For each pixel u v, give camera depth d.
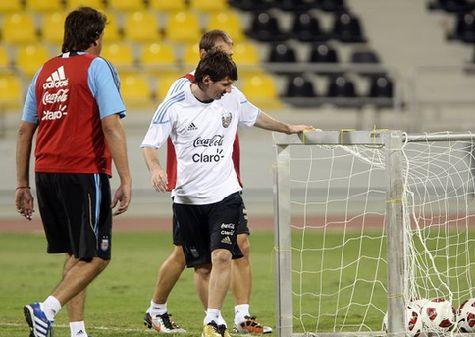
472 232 47.91
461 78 75.31
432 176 32.66
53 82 22.55
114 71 22.70
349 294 33.72
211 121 23.89
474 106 72.12
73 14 23.09
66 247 23.38
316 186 59.47
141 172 61.03
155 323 26.86
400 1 80.81
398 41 78.25
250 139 63.91
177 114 23.78
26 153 23.58
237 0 79.62
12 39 75.00
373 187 59.94
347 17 77.56
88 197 22.28
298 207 59.75
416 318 23.73
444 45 78.25
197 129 23.83
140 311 30.62
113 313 30.20
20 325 27.67
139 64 71.50
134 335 26.06
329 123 69.44
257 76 70.94
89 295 34.06
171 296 33.75
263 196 61.47
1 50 72.44
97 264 22.33
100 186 22.44
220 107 24.02
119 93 22.50
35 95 23.00
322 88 73.81
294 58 72.94
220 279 23.47
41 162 22.61
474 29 78.56
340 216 59.47
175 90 24.11
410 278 24.09
